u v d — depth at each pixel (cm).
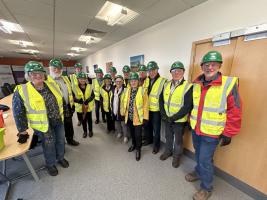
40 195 153
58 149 190
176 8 215
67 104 233
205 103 140
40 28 334
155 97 222
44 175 182
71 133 251
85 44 516
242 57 155
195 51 210
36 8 228
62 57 972
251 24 150
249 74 151
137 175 183
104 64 590
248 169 158
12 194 153
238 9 158
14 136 151
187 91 174
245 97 156
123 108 232
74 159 216
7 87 476
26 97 143
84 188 162
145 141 262
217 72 136
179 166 202
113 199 149
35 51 699
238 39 157
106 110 299
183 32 227
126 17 262
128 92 217
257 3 144
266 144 143
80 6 220
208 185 147
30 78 146
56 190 159
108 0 200
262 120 144
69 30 345
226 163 178
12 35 400
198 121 147
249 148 155
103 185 167
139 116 204
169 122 196
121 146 254
